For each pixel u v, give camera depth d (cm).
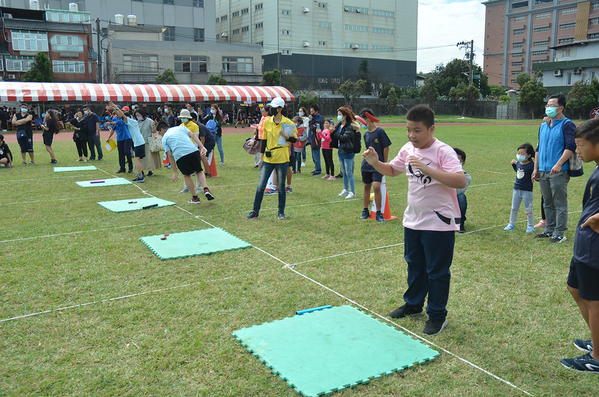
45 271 455
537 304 384
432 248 327
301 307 377
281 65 7788
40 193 883
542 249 531
